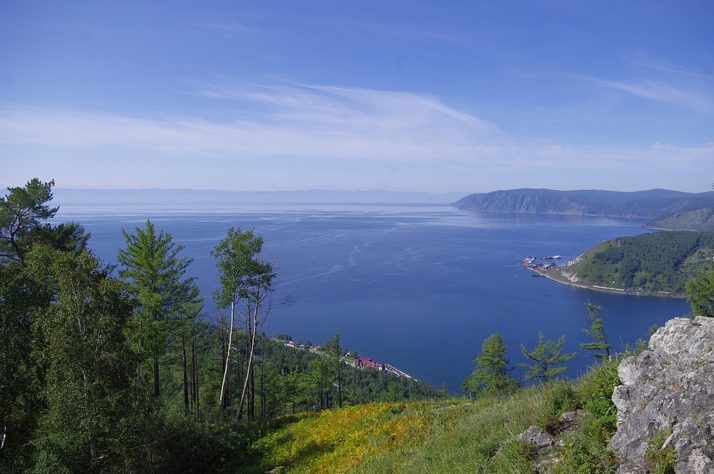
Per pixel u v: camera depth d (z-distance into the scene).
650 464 6.23
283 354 57.53
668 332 8.33
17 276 16.39
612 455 6.78
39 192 22.42
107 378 13.38
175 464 15.43
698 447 5.95
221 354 33.78
